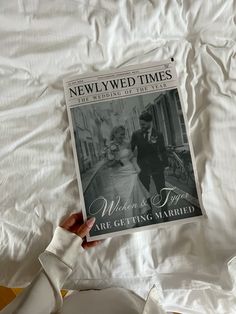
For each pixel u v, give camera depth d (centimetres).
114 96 66
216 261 59
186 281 60
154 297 56
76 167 64
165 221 62
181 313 72
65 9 67
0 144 65
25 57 67
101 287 62
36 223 62
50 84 67
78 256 60
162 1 66
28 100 67
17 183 64
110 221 62
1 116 66
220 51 65
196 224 61
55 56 67
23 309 49
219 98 63
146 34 67
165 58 67
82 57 68
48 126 66
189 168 63
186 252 60
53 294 54
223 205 60
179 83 66
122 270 61
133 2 66
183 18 66
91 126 65
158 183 62
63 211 62
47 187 63
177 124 64
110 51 68
